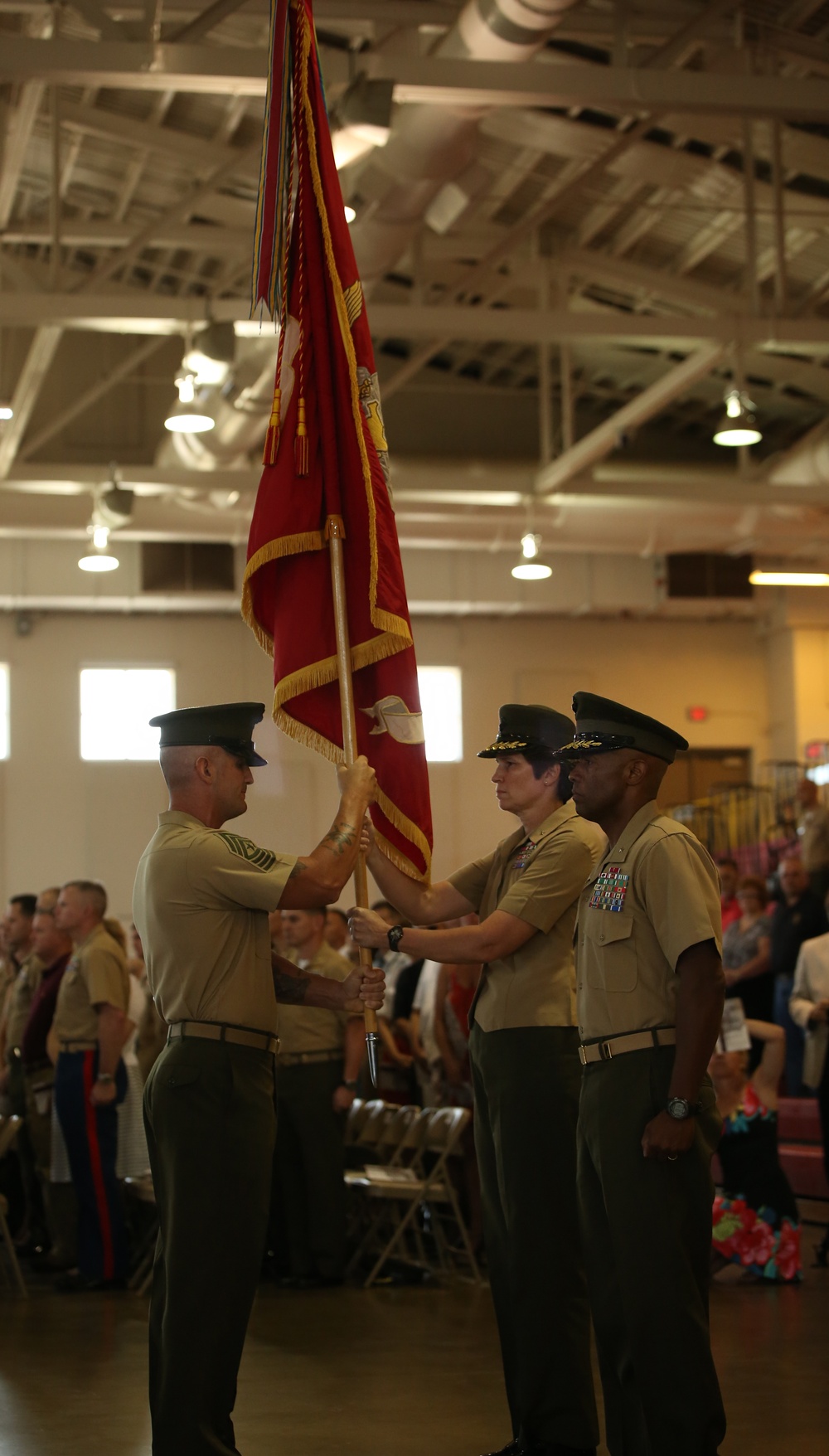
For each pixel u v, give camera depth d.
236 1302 3.19
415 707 3.80
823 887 11.57
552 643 18.98
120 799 17.61
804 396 16.72
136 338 17.31
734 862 12.67
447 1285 6.69
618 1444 3.23
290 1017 6.87
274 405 3.84
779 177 10.91
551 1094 3.66
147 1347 5.20
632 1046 3.19
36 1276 7.11
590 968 3.29
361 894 3.60
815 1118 9.16
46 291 10.36
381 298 14.91
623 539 15.82
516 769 3.93
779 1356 4.89
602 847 3.82
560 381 18.00
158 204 14.62
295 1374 4.72
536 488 14.12
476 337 10.90
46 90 11.79
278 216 3.95
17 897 8.97
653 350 16.44
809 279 13.61
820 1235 8.03
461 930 3.64
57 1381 4.67
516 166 12.48
